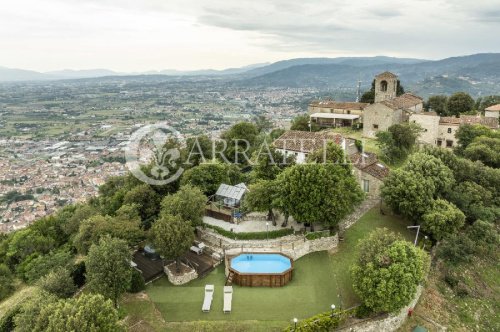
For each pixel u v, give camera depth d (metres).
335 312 39.66
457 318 46.06
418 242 53.91
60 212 87.00
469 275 53.91
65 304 32.91
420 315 44.47
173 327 38.81
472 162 67.75
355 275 41.50
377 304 39.06
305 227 56.03
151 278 47.88
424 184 54.75
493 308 49.75
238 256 50.03
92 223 51.00
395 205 55.78
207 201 59.78
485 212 56.97
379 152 84.44
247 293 44.62
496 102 132.62
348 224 58.59
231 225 57.34
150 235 48.62
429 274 50.62
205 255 52.84
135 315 40.97
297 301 42.97
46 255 59.69
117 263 40.44
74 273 47.81
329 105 117.00
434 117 92.31
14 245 69.62
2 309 53.22
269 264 49.06
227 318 40.28
